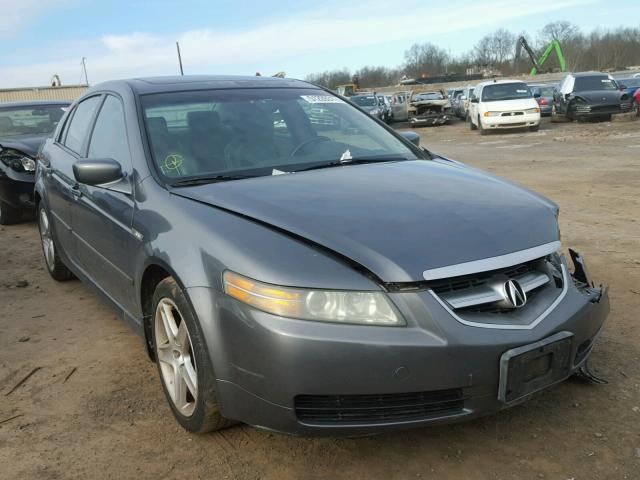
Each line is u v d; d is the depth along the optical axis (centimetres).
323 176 312
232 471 257
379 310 226
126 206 320
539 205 290
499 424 283
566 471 248
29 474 260
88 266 407
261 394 233
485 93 2102
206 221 264
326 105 404
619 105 2031
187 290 253
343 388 223
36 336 414
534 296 257
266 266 232
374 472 253
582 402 298
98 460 268
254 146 344
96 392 331
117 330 418
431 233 246
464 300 235
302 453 267
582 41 8981
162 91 373
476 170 354
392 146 383
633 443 264
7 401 325
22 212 802
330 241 238
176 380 284
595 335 276
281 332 224
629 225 642
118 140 359
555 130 1942
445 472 251
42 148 530
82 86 3450
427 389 226
